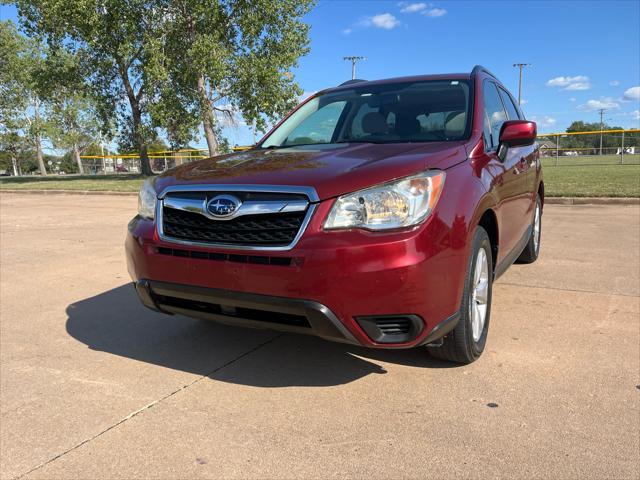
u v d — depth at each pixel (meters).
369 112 3.93
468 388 2.82
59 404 2.78
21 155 78.38
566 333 3.57
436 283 2.51
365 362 3.21
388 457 2.22
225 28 26.53
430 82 4.09
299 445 2.34
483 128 3.53
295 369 3.14
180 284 2.77
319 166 2.74
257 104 26.08
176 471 2.18
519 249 4.50
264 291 2.51
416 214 2.49
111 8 26.08
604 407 2.58
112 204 14.05
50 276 5.59
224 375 3.09
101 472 2.19
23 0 27.73
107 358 3.38
